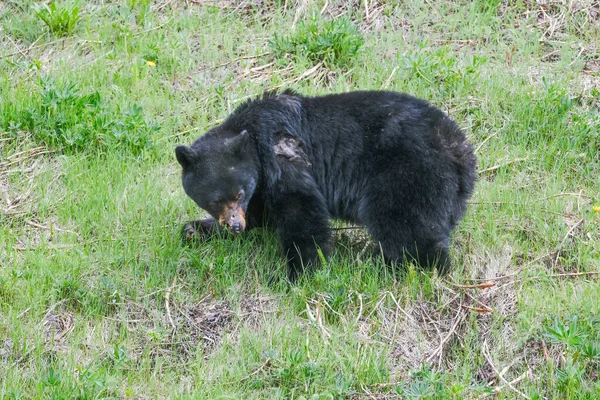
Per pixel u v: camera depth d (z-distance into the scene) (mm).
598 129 13406
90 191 12430
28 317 10477
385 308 10656
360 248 11797
